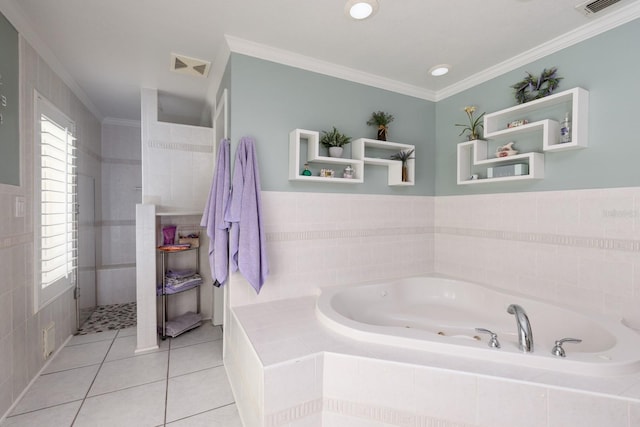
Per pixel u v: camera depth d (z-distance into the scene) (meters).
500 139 2.40
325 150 2.46
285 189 2.31
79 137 2.99
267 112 2.22
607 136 1.81
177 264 3.07
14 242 1.81
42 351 2.17
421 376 1.37
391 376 1.40
